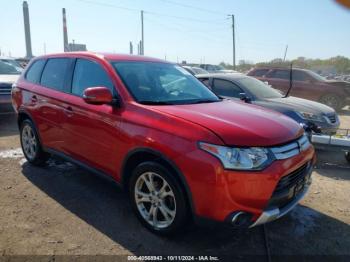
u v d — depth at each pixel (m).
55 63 4.64
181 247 3.11
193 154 2.76
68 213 3.68
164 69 4.27
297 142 3.14
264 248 3.14
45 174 4.81
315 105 7.00
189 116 3.02
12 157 5.59
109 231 3.33
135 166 3.44
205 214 2.77
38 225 3.41
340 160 6.01
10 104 8.11
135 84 3.62
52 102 4.35
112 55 4.09
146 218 3.34
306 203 4.14
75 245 3.08
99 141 3.65
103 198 4.07
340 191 4.56
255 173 2.68
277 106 6.64
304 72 13.12
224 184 2.65
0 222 3.45
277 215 2.87
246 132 2.82
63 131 4.21
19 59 21.48
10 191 4.21
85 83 4.00
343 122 10.98
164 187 3.11
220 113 3.23
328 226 3.58
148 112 3.20
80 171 4.95
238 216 2.71
